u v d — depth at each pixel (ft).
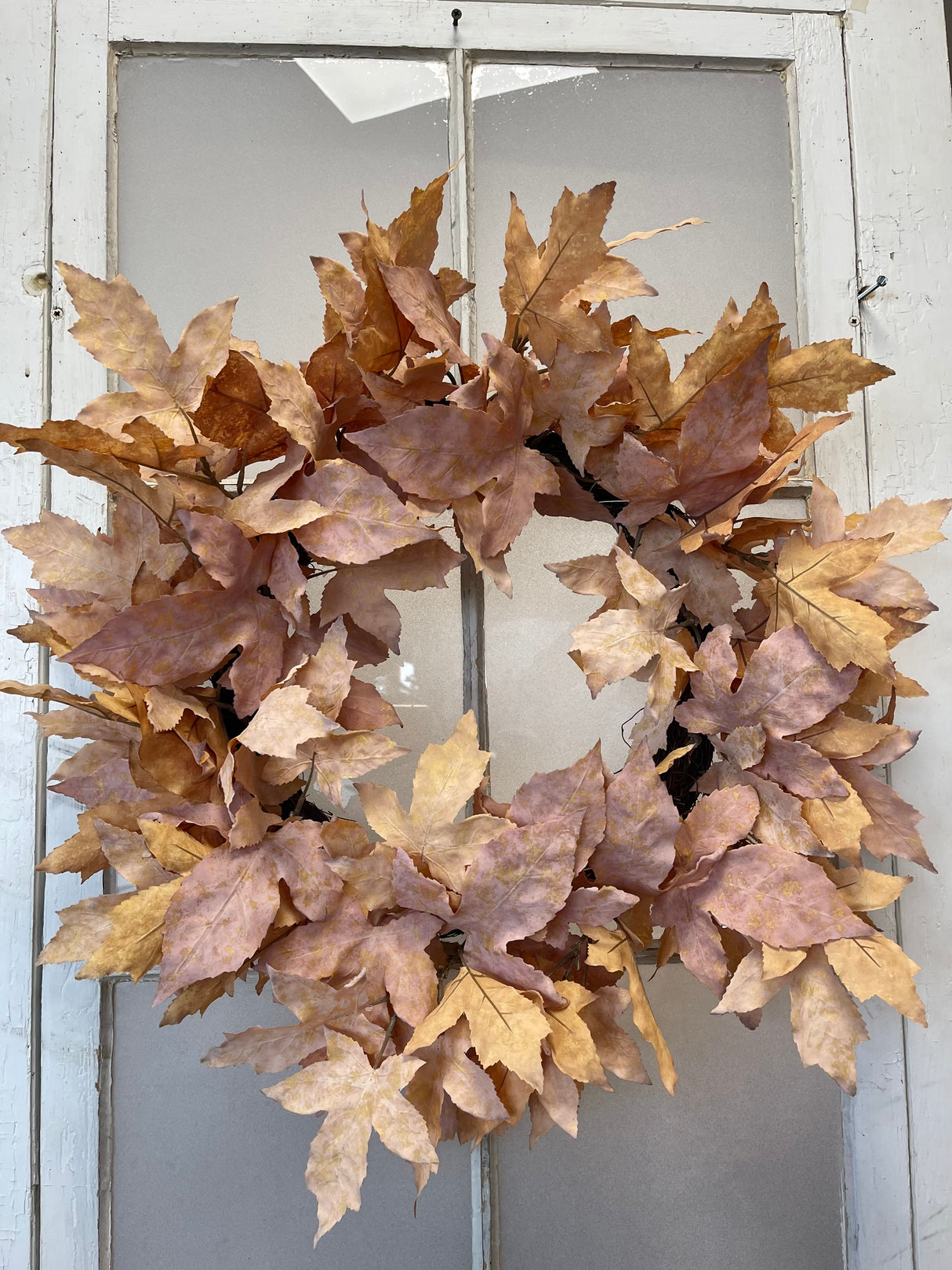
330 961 1.61
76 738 1.88
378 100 2.15
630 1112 2.02
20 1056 1.93
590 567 1.76
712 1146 2.03
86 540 1.67
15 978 1.94
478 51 2.14
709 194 2.19
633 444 1.66
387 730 2.03
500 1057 1.51
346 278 1.61
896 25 2.23
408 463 1.59
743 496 1.69
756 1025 1.79
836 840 1.69
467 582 2.05
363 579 1.67
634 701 2.09
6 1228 1.89
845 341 1.68
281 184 2.13
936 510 1.78
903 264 2.18
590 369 1.66
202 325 1.55
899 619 1.80
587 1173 2.00
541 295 1.64
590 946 1.61
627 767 1.66
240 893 1.57
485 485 1.65
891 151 2.20
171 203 2.11
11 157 2.06
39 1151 1.91
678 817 1.64
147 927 1.57
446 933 1.70
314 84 2.14
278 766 1.65
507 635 2.09
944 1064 2.04
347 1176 1.51
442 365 1.65
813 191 2.17
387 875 1.63
